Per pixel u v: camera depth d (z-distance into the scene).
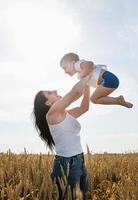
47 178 3.94
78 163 3.46
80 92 3.40
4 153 6.19
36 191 4.20
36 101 3.64
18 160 5.45
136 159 6.93
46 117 3.49
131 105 4.52
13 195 3.87
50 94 3.62
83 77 3.54
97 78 4.52
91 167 5.14
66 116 3.46
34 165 4.77
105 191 4.77
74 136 3.46
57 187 3.60
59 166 3.49
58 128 3.43
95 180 5.00
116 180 5.41
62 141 3.45
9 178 4.62
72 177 3.46
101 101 4.50
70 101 3.38
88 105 3.79
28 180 4.20
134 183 4.41
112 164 5.85
